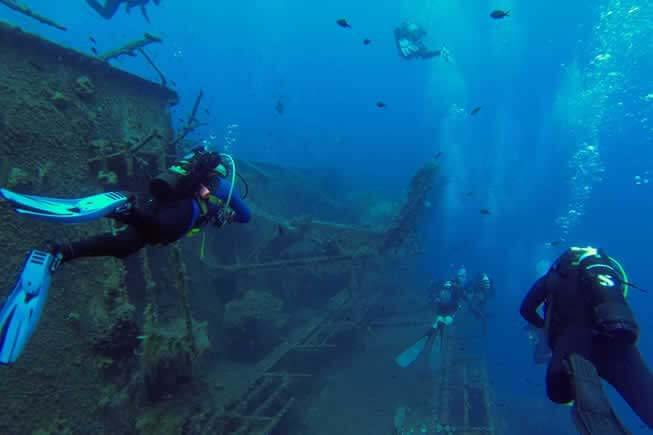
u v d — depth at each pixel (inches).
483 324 402.6
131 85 307.6
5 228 181.9
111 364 201.2
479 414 322.7
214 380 306.8
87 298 205.3
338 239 436.1
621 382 70.8
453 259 722.2
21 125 207.3
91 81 262.8
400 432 279.1
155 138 304.7
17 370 167.0
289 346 361.4
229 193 95.4
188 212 85.4
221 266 392.2
